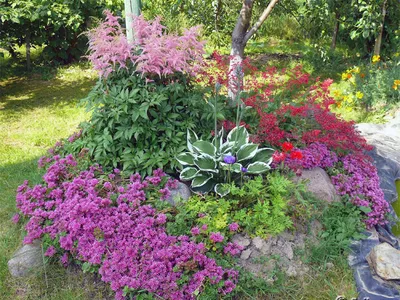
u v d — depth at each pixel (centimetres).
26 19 729
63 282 296
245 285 276
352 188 358
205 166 333
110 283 284
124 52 339
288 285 284
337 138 378
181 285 271
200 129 376
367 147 391
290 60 761
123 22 795
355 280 294
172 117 351
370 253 307
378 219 343
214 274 269
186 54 349
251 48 848
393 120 540
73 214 298
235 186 337
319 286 287
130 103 339
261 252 291
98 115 348
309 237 315
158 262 274
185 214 304
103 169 351
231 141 361
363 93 591
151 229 295
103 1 800
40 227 313
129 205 312
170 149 353
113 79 359
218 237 283
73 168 353
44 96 668
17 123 569
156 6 766
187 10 726
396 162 434
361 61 741
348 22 717
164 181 337
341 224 324
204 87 389
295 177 350
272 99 431
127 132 335
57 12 725
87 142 367
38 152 485
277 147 379
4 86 711
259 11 720
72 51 807
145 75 349
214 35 731
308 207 318
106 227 298
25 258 309
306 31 856
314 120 401
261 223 301
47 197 337
